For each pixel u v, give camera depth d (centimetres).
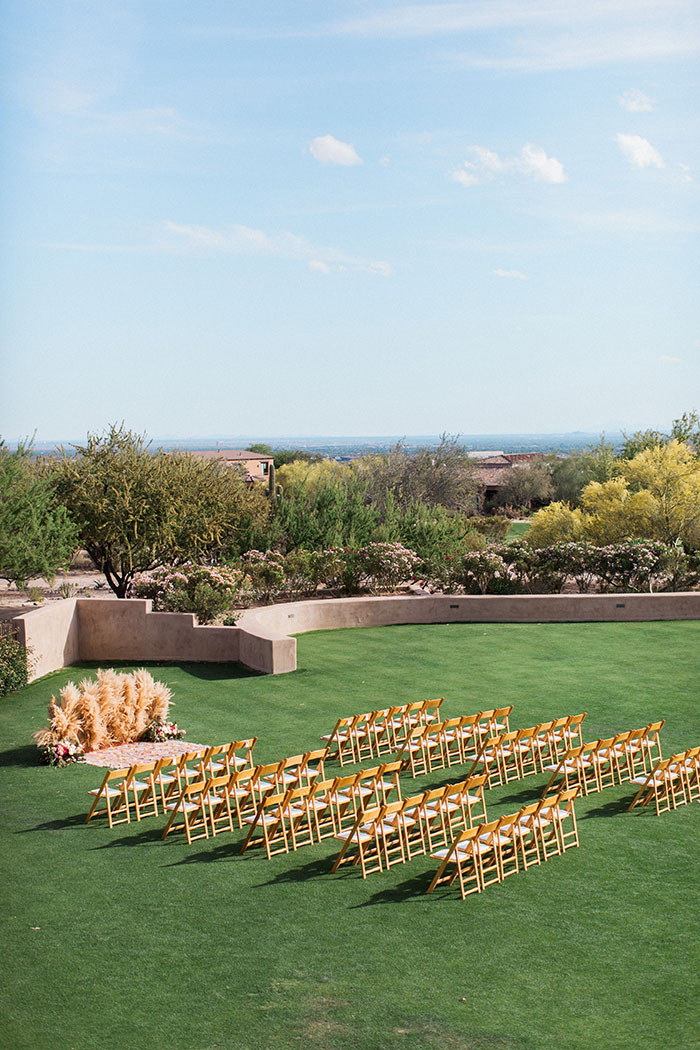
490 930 931
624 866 1078
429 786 1352
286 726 1644
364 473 4884
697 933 922
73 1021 774
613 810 1255
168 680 1998
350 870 1074
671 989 823
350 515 3328
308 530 3198
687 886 1024
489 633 2453
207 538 2959
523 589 2922
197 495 3022
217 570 2448
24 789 1343
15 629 1962
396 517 3347
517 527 5922
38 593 2923
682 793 1277
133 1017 780
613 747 1351
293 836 1128
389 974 849
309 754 1274
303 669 2066
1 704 1800
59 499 2845
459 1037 752
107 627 2200
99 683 1572
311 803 1148
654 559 2900
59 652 2114
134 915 962
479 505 6956
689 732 1587
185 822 1161
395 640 2377
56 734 1473
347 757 1485
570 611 2620
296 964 866
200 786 1159
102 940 910
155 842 1154
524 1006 797
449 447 4959
